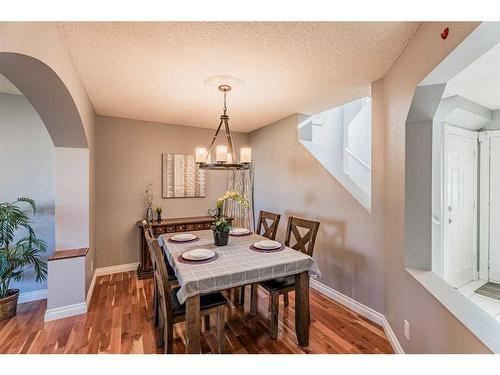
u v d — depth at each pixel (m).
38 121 2.90
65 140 2.54
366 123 3.66
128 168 3.67
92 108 3.07
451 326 1.21
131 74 2.16
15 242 2.78
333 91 2.58
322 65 2.00
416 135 1.76
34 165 2.88
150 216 3.75
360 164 3.75
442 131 2.70
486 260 3.13
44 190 2.92
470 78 2.18
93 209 3.17
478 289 2.90
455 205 2.86
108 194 3.52
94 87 2.44
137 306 2.59
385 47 1.74
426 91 1.57
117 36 1.60
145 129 3.79
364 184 3.67
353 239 2.57
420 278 1.59
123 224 3.62
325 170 2.94
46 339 2.02
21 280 2.79
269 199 4.02
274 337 2.05
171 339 1.66
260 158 4.28
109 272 3.51
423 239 1.76
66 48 1.71
